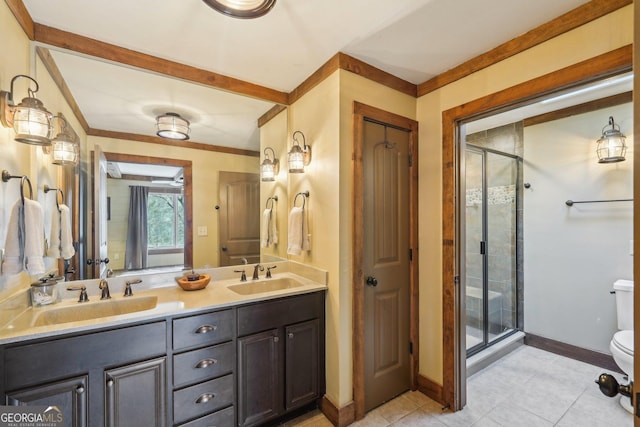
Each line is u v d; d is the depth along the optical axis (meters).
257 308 1.69
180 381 1.46
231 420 1.60
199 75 1.98
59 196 1.64
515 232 2.98
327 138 1.92
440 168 2.07
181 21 1.50
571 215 2.65
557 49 1.48
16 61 1.35
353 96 1.87
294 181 2.31
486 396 2.09
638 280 0.54
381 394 2.02
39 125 1.24
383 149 2.05
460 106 1.93
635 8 0.55
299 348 1.84
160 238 1.99
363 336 1.90
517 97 1.64
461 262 1.98
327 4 1.38
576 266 2.62
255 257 2.34
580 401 2.01
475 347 2.64
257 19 1.48
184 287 1.82
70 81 1.68
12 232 1.20
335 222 1.86
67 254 1.63
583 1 1.37
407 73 2.05
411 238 2.18
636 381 0.55
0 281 1.21
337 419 1.79
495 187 3.05
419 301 2.20
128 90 1.85
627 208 2.37
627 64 1.27
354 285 1.87
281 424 1.82
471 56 1.83
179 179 2.06
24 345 1.14
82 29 1.57
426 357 2.14
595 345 2.51
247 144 2.28
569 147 2.66
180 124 2.04
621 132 2.38
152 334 1.39
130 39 1.66
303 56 1.84
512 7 1.41
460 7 1.40
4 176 1.20
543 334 2.81
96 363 1.27
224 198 2.22
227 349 1.59
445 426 1.79
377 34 1.62
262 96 2.24
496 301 2.95
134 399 1.35
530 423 1.81
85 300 1.58
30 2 1.37
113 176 1.85
